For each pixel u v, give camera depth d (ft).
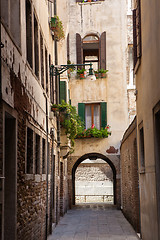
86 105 73.61
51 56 45.83
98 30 74.54
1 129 19.17
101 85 72.84
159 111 25.68
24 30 26.58
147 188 31.53
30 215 28.04
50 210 41.73
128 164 52.13
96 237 39.73
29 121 28.22
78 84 73.15
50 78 45.37
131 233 42.27
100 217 57.93
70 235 41.01
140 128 35.83
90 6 75.15
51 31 45.70
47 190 37.88
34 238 29.73
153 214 28.45
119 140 71.41
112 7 74.64
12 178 22.61
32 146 29.81
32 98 29.76
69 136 53.36
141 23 33.24
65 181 65.21
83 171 106.63
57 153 50.44
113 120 71.97
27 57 30.25
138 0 34.17
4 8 21.86
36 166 34.04
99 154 76.38
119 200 69.77
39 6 35.14
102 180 106.01
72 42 75.15
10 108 21.38
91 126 71.15
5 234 22.25
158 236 26.30
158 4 23.79
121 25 74.08
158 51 24.38
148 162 30.58
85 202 95.81
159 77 24.41
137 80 37.37
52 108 43.93
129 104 72.02
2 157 19.10
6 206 22.40
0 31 18.89
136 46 37.50
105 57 73.46
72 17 75.46
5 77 19.98
